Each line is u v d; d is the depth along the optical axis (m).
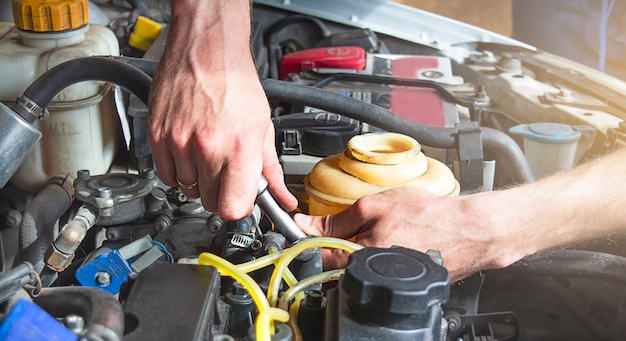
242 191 0.85
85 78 1.06
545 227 0.98
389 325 0.59
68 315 0.60
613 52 2.39
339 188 1.00
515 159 1.19
